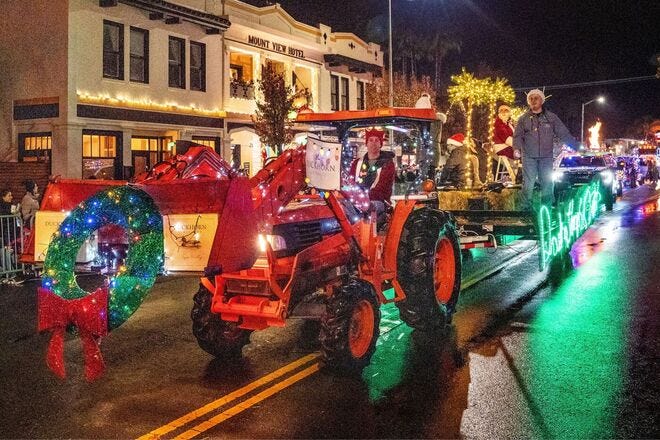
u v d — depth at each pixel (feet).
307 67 102.37
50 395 19.43
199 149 21.24
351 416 17.26
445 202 35.73
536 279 34.94
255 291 20.49
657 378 19.49
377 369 20.97
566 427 16.28
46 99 66.69
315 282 21.85
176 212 18.17
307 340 24.59
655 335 23.80
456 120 79.51
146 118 73.15
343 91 113.09
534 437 15.76
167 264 18.20
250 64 92.48
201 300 22.20
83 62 66.64
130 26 71.61
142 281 17.78
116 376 21.02
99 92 68.33
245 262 18.66
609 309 27.81
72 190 20.39
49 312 17.66
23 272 39.70
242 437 16.12
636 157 125.08
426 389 19.07
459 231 35.17
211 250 17.70
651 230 53.62
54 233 18.93
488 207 34.68
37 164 63.62
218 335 22.20
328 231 23.02
